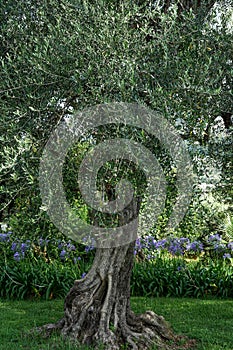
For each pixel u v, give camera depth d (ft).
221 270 22.75
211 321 17.43
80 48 11.16
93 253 25.43
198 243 22.94
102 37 10.57
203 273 22.57
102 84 10.55
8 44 12.28
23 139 11.57
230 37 11.34
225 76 11.78
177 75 10.76
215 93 10.34
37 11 12.32
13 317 17.78
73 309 14.10
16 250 20.01
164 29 11.21
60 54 11.18
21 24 12.68
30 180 10.94
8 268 22.06
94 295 14.05
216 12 12.25
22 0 12.66
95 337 13.56
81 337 13.70
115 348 13.29
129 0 11.42
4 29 12.16
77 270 22.61
